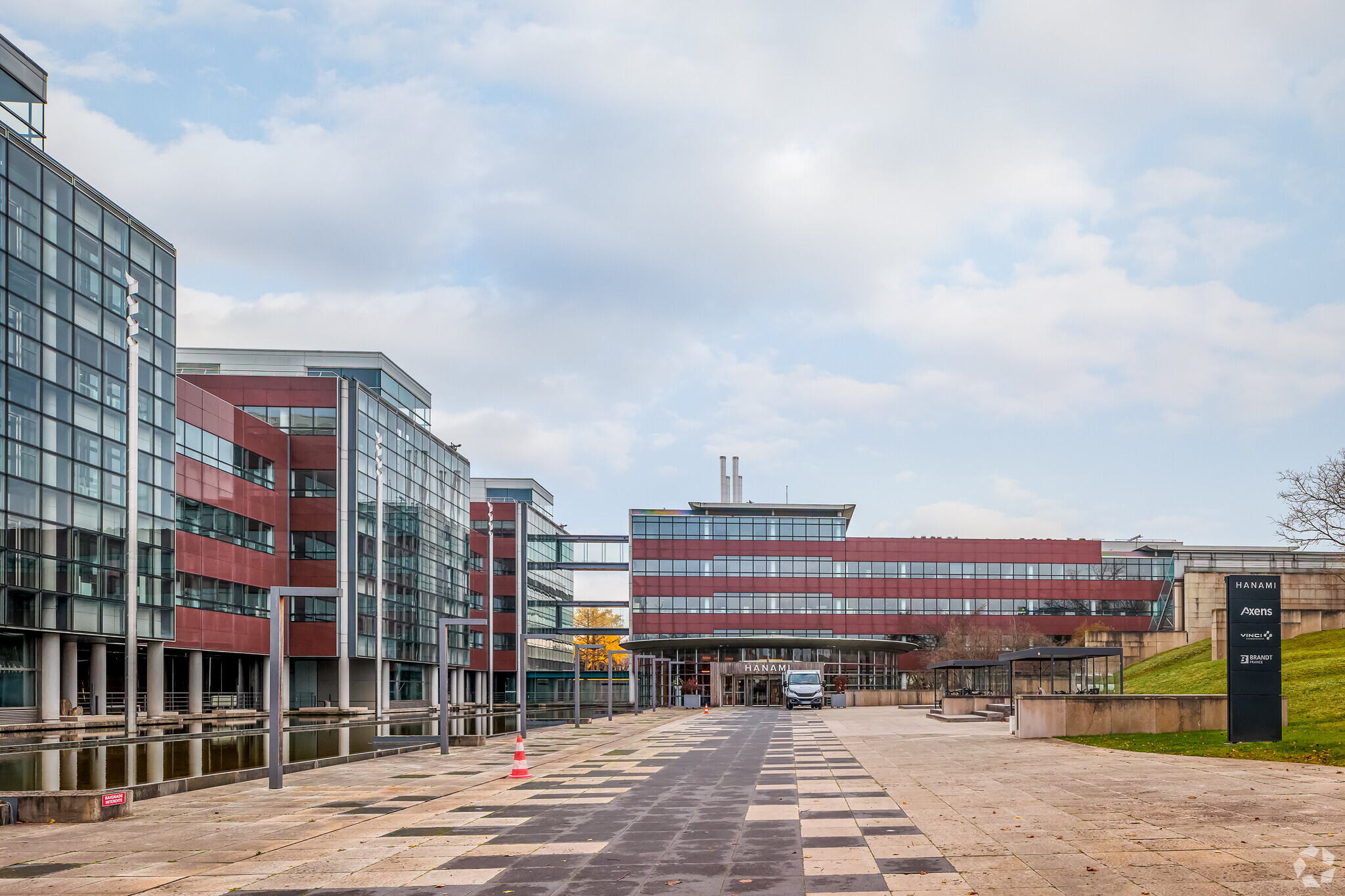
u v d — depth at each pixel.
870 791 19.95
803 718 60.34
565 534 139.00
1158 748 27.72
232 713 65.94
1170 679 57.41
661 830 15.42
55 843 15.15
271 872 12.70
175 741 42.97
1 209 45.31
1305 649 53.03
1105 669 51.16
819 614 116.88
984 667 58.34
